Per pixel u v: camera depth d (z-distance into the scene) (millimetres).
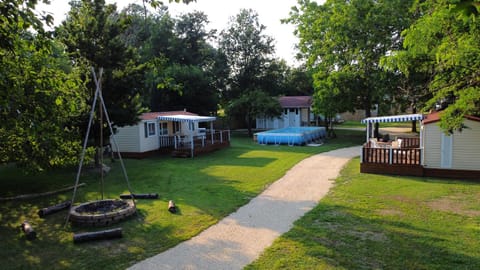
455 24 9367
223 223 8242
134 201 9688
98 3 14820
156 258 6336
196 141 22703
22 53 8258
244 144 27125
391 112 26922
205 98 33469
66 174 14914
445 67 10531
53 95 8898
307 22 27812
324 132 31188
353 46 24344
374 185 12078
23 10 6031
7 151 10312
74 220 8375
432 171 13812
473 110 10812
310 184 12469
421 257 6109
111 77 14719
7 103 6953
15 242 7309
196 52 40094
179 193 11336
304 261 6031
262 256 6289
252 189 11766
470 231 7359
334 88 25125
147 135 20516
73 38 14469
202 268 5875
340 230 7574
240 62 37812
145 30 36219
